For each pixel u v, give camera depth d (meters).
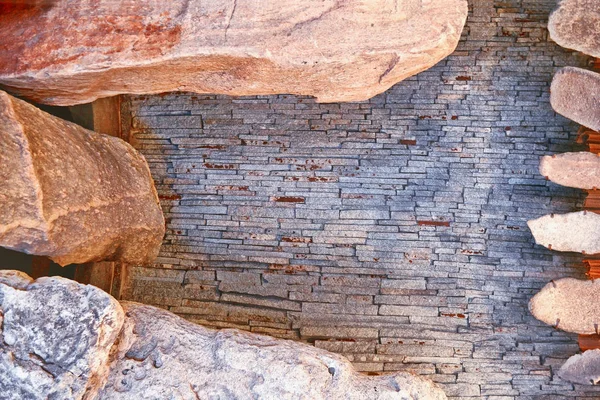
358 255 2.82
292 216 2.84
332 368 2.30
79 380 1.94
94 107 2.72
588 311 2.68
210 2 2.18
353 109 2.82
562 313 2.69
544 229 2.71
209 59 2.19
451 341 2.77
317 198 2.84
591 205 2.75
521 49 2.78
